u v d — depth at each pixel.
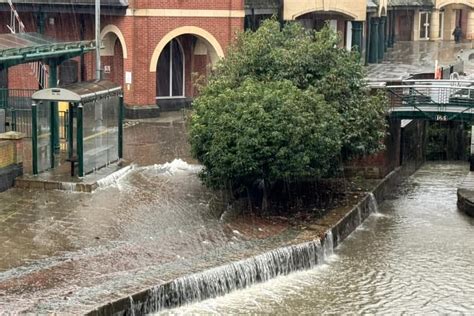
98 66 30.69
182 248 19.94
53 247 19.47
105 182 24.89
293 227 22.34
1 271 17.84
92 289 17.00
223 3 37.25
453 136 37.44
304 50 25.31
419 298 19.48
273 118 22.47
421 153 36.00
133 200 23.59
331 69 25.31
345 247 23.00
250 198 24.58
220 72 25.84
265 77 25.02
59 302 16.25
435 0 61.91
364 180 28.72
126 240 20.22
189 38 38.44
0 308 15.88
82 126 24.59
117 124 27.30
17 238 19.95
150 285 17.31
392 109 29.58
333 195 26.20
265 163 22.73
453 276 20.97
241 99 23.05
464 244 23.64
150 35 36.03
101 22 36.88
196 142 23.34
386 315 18.45
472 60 52.66
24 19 37.09
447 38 63.72
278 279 20.00
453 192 30.23
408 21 62.19
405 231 24.83
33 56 25.72
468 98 29.73
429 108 29.58
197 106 24.09
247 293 19.05
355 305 18.89
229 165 22.70
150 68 36.25
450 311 18.83
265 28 25.98
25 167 25.86
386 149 29.34
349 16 43.69
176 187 25.23
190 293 18.06
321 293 19.44
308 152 22.81
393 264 21.69
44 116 25.28
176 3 36.25
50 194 23.73
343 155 25.66
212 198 24.22
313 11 42.69
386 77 41.19
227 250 19.98
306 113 22.75
